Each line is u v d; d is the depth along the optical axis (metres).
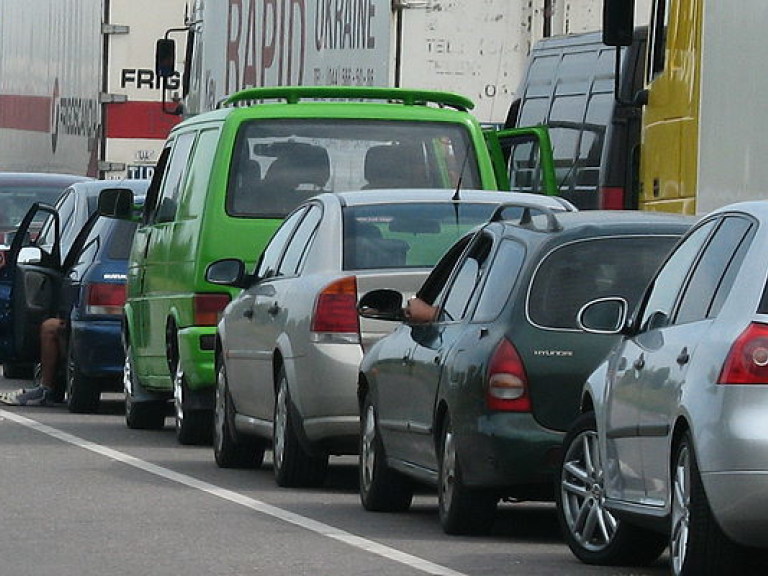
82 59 82.38
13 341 58.75
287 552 28.05
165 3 81.12
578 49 57.47
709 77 35.59
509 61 62.59
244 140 42.88
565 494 27.91
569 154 56.91
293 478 36.59
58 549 28.19
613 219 30.06
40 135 87.12
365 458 33.69
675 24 38.72
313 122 43.25
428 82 62.59
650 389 25.19
